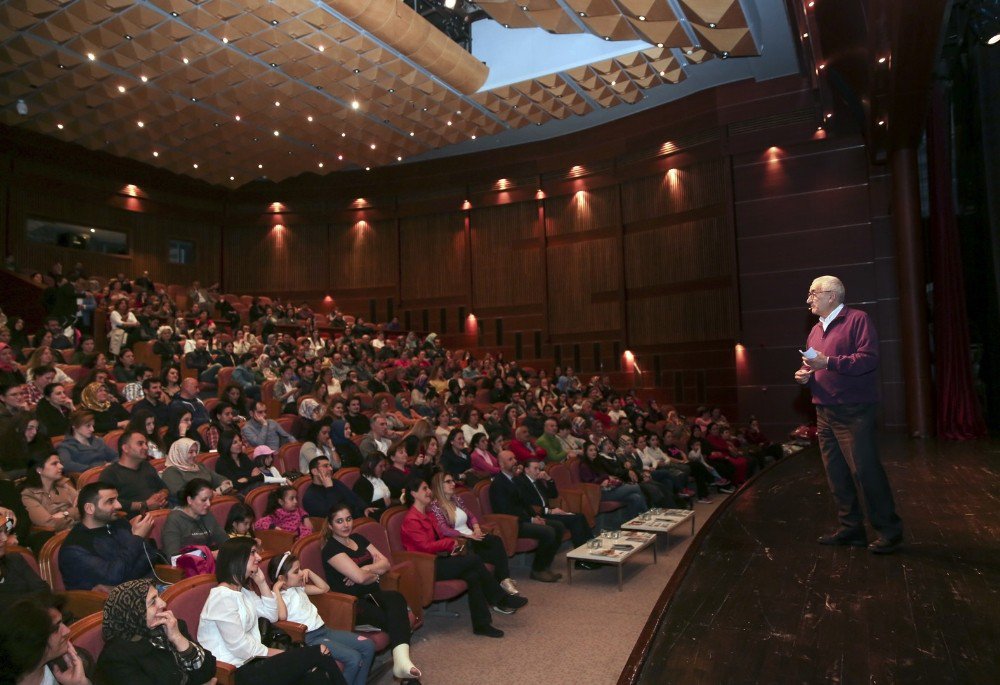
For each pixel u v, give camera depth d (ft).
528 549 18.95
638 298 51.96
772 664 7.14
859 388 10.67
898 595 8.77
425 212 62.18
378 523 15.11
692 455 32.04
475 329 60.03
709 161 47.70
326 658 10.12
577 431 32.01
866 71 28.53
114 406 22.93
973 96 34.35
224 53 39.83
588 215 55.21
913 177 33.81
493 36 46.47
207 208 63.67
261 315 51.57
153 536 13.33
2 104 43.29
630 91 45.85
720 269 46.80
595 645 13.78
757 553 11.18
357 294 64.08
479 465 23.67
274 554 12.34
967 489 16.34
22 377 23.11
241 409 24.31
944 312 33.81
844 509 11.39
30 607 6.93
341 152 55.88
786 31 38.27
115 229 57.11
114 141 51.49
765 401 44.27
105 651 8.14
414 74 43.29
